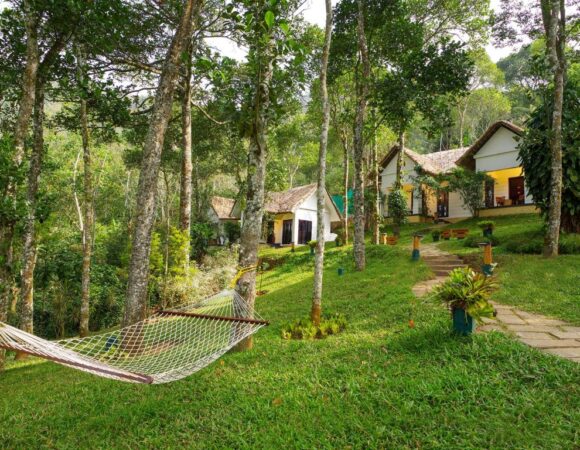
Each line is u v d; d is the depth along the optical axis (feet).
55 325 44.83
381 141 82.69
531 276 26.91
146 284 23.36
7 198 20.49
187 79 38.63
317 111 61.62
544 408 10.48
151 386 15.62
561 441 9.14
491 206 67.26
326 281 36.70
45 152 34.68
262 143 20.43
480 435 9.70
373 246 50.01
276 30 19.06
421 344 15.83
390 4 35.73
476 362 13.55
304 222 82.43
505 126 63.10
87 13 25.29
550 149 33.81
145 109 43.14
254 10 17.62
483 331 17.03
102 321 46.62
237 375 15.46
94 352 15.21
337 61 40.57
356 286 31.63
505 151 63.21
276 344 19.35
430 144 144.15
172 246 37.40
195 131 60.59
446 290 16.12
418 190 75.77
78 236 66.49
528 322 18.66
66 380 18.90
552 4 30.45
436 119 34.42
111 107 33.63
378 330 19.67
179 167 72.23
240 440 10.79
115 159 111.04
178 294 35.70
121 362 14.99
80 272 45.39
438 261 36.88
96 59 34.53
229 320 16.28
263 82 20.03
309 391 13.16
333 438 10.48
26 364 25.30
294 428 11.05
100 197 92.38
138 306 22.80
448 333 16.34
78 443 11.82
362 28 36.06
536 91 34.12
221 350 13.99
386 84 34.50
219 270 40.63
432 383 12.30
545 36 34.42
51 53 27.89
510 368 12.76
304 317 24.47
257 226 20.20
